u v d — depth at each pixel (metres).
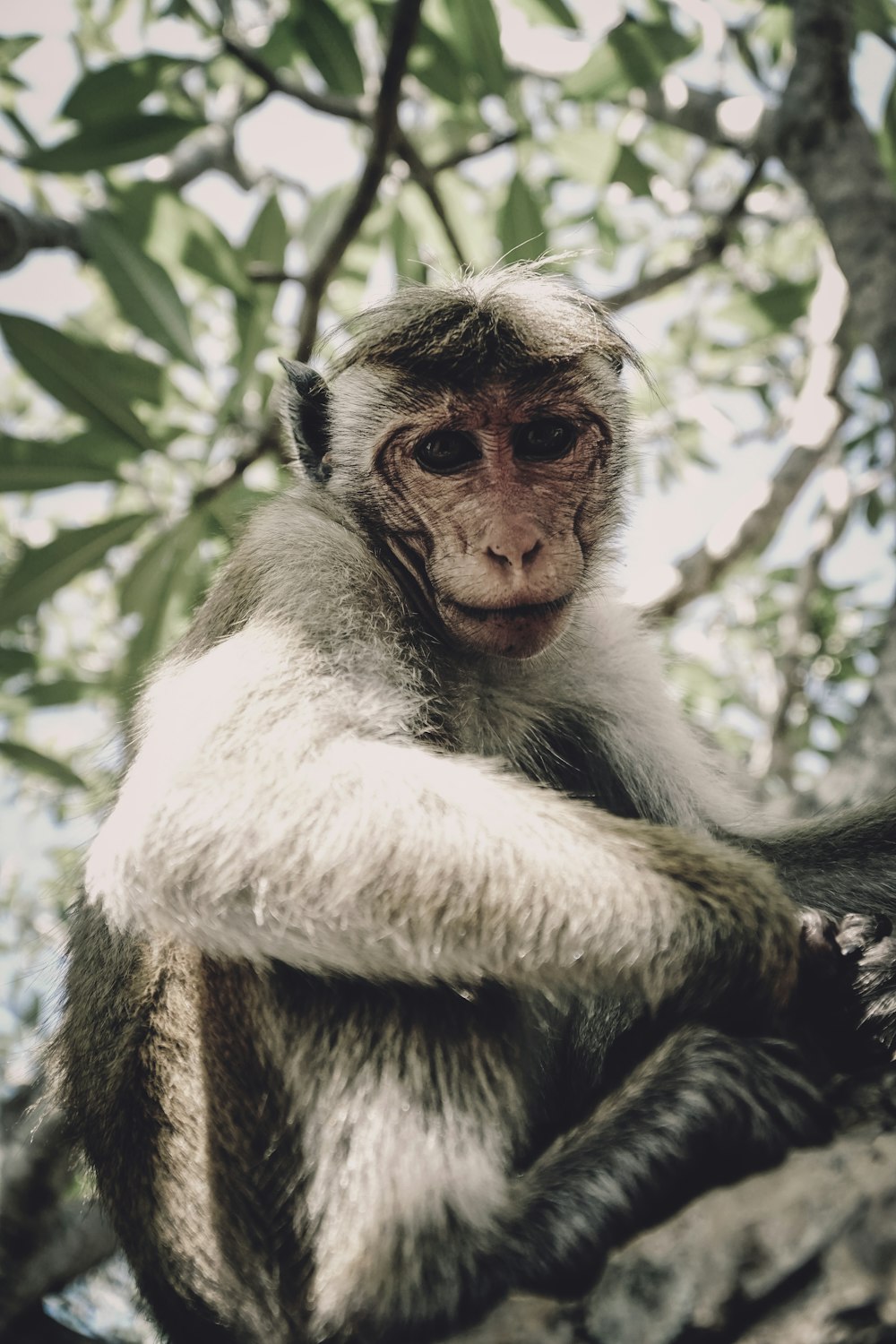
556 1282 0.46
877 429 1.03
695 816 0.59
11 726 1.05
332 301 1.00
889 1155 0.41
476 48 0.80
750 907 0.46
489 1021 0.49
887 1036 0.47
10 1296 0.71
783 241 1.14
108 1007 0.55
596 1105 0.50
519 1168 0.50
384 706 0.51
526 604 0.54
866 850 0.58
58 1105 0.57
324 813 0.47
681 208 1.09
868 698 0.70
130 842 0.48
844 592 1.07
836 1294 0.39
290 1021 0.50
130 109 0.78
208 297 0.96
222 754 0.49
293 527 0.55
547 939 0.46
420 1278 0.47
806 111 0.77
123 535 0.77
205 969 0.52
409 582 0.56
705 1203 0.42
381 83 0.75
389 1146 0.49
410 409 0.55
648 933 0.46
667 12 0.89
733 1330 0.40
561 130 0.89
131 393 0.79
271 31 0.82
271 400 0.82
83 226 0.78
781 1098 0.45
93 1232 0.72
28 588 0.76
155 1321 0.54
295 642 0.51
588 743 0.60
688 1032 0.47
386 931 0.46
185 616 0.79
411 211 0.92
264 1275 0.51
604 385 0.57
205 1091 0.52
